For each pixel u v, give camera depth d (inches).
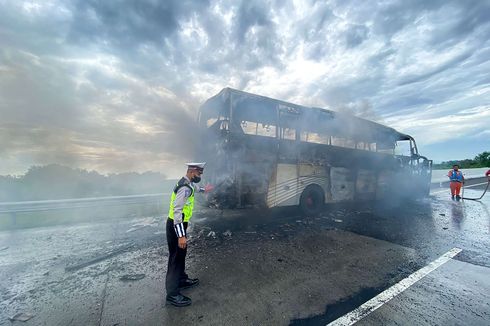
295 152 240.7
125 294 104.3
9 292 106.0
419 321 85.6
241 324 84.4
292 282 115.0
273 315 89.7
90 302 98.0
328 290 107.7
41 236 186.7
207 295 103.3
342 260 141.6
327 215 260.2
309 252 154.1
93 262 138.3
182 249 99.3
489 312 91.3
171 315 89.4
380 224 224.7
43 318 87.4
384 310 92.5
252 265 134.0
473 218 252.1
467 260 141.9
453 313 90.5
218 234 190.7
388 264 136.1
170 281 96.3
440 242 174.7
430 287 110.4
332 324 84.4
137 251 156.2
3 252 153.8
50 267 131.8
